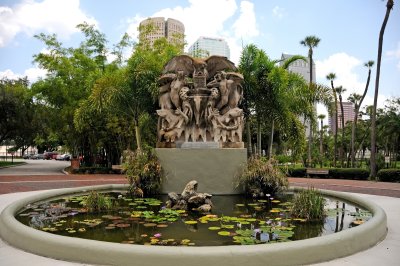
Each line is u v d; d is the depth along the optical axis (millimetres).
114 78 16375
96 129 26297
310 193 7535
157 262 4188
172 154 10398
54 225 6406
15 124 30891
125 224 6457
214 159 10391
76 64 26906
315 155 37875
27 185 15688
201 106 10742
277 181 10172
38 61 26234
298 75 16781
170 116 10828
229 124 10820
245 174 10320
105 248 4426
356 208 8438
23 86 33594
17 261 4613
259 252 4289
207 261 4156
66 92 25641
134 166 10359
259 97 14570
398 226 7031
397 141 36125
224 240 5418
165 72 11398
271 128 15734
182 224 6496
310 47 32750
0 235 5934
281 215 7352
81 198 9641
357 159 52500
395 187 15945
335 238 4902
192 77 11297
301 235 5828
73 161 26953
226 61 11266
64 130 28312
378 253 5090
